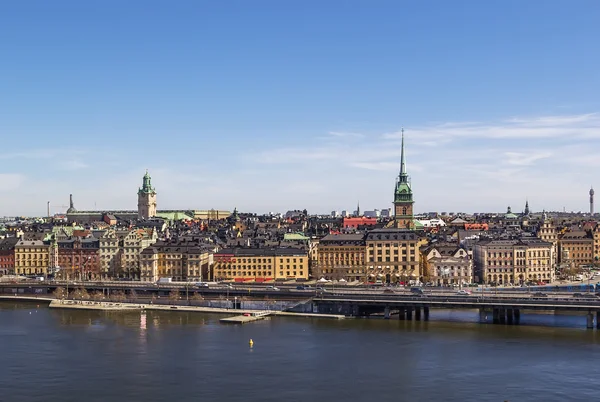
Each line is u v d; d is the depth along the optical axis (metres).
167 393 196.88
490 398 191.00
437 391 197.12
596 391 196.38
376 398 191.75
